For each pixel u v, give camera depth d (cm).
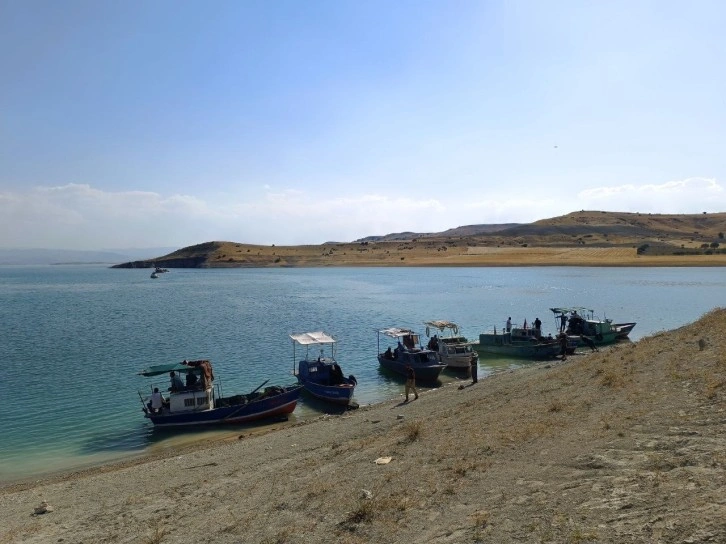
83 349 5084
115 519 1527
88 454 2545
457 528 1014
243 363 4481
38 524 1586
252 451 2231
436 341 4481
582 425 1507
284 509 1338
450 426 1925
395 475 1409
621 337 5322
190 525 1363
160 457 2417
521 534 930
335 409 3192
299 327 6353
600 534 855
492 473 1266
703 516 819
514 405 2070
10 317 7550
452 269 18575
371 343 5347
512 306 8031
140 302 9700
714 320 3030
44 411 3206
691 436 1213
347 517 1177
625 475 1074
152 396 3006
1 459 2481
